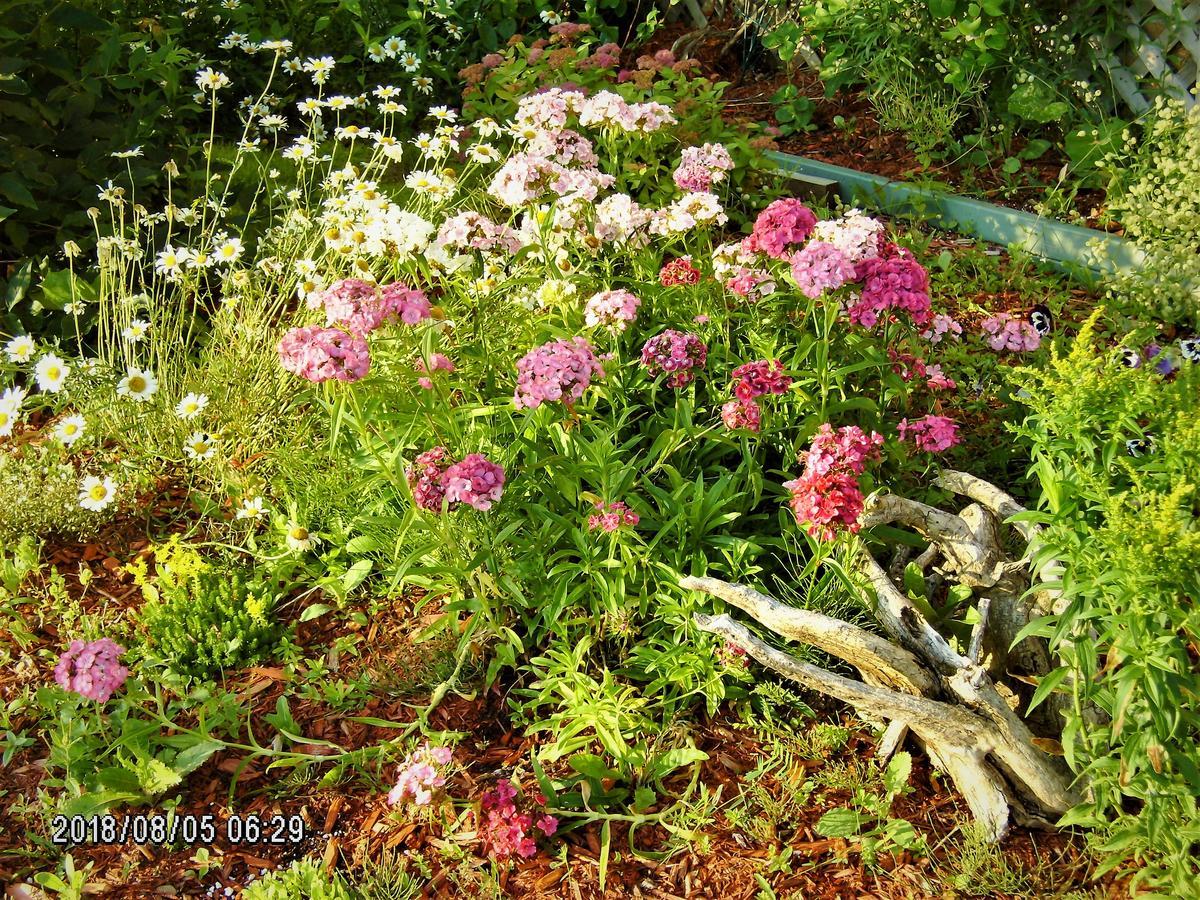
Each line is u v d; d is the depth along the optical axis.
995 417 1.91
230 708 1.55
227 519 1.85
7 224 2.17
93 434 1.92
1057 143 2.61
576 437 1.60
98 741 1.52
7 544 1.79
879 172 2.67
